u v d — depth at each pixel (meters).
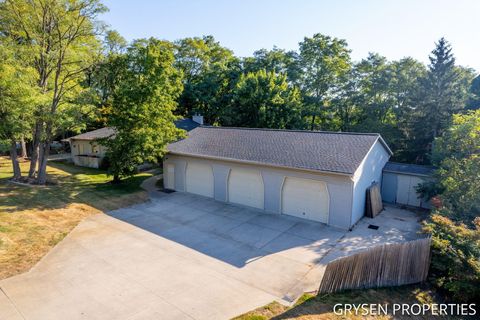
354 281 7.23
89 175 21.06
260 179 13.84
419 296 7.13
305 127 29.91
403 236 11.02
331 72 31.86
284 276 8.02
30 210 12.86
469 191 11.05
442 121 23.45
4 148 16.78
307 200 12.60
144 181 19.84
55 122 16.64
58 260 8.73
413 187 15.19
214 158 15.02
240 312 6.30
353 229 11.69
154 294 7.03
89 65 17.09
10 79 13.56
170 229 11.46
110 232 11.02
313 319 5.90
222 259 9.01
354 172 10.95
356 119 32.38
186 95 32.03
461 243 7.33
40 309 6.39
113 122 16.33
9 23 15.18
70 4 15.46
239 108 28.08
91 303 6.63
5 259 8.62
